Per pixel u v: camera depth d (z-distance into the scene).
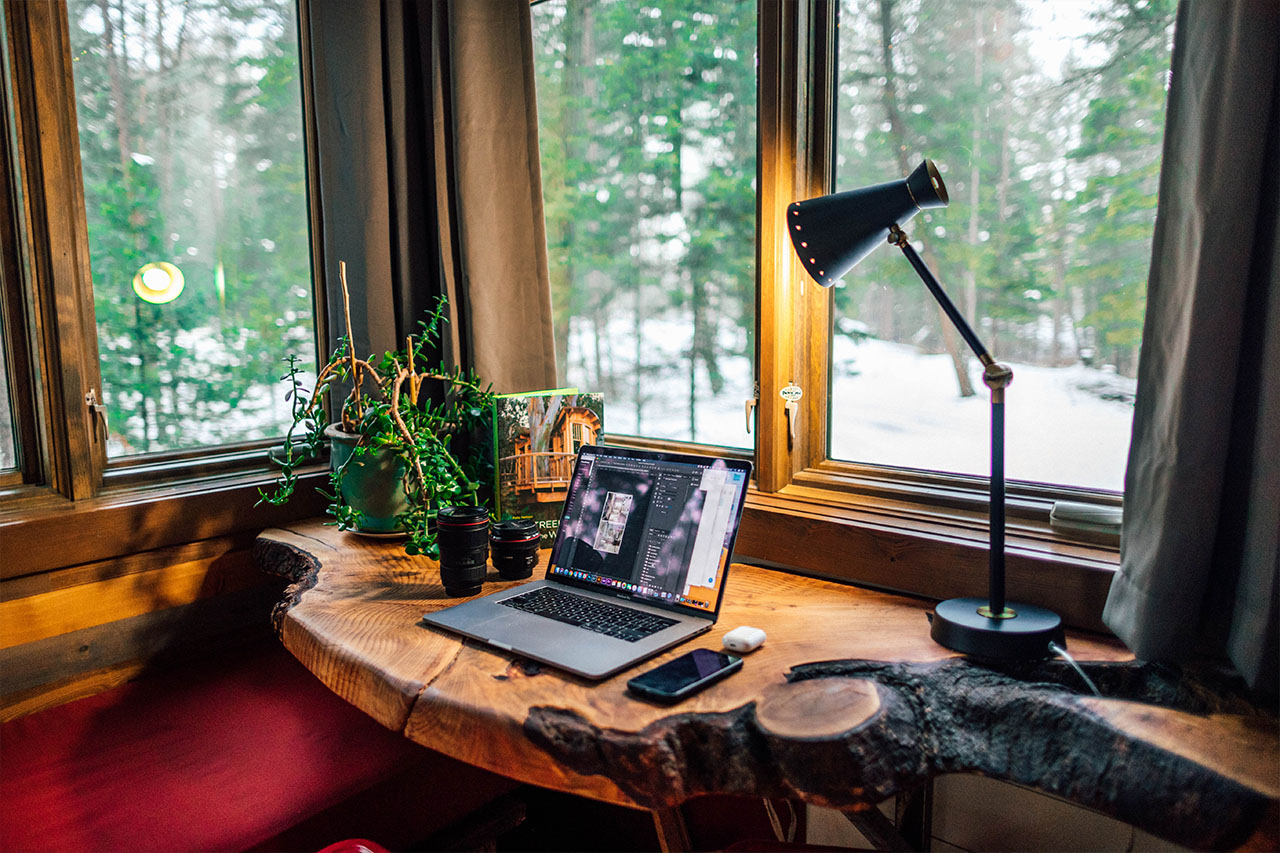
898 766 0.96
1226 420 1.00
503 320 1.96
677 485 1.37
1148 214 1.26
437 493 1.63
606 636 1.20
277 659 1.84
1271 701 0.98
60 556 1.60
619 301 1.95
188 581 1.80
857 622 1.27
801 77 1.56
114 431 1.79
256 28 1.96
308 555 1.66
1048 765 0.96
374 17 1.92
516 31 1.90
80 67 1.69
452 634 1.25
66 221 1.64
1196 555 1.02
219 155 1.92
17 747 1.45
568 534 1.47
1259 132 0.95
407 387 1.99
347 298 1.91
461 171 1.87
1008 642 1.09
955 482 1.48
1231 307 0.97
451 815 1.59
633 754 0.94
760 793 0.95
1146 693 1.03
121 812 1.28
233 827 1.26
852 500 1.56
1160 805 0.87
